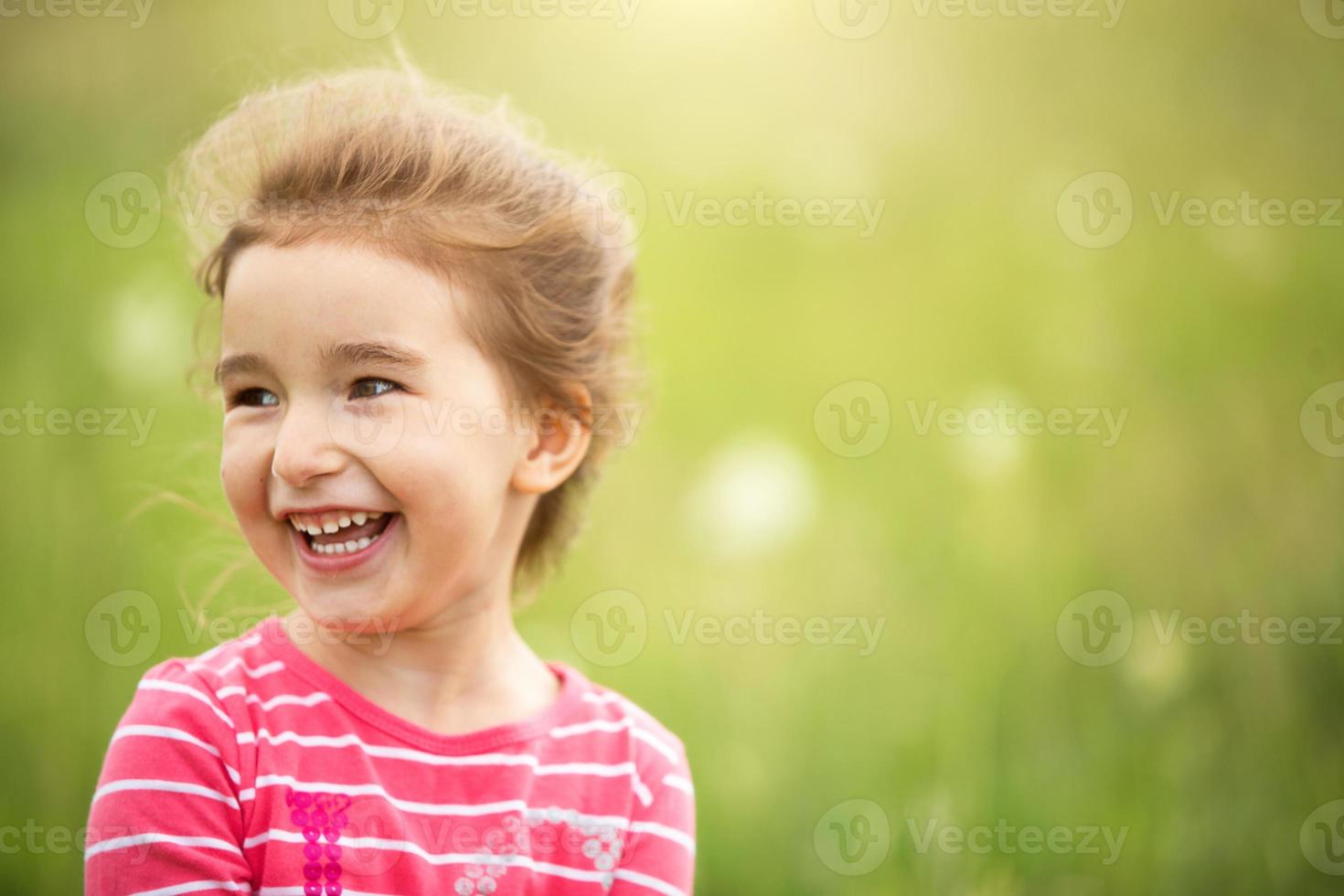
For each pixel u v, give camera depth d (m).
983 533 4.68
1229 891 3.96
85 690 4.12
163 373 4.77
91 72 6.86
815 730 4.22
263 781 2.27
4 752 3.98
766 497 4.71
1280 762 4.25
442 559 2.32
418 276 2.33
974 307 6.06
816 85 7.25
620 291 2.92
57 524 4.42
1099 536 4.99
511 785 2.41
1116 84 7.32
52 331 5.12
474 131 2.62
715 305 6.22
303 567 2.31
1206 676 4.52
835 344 6.02
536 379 2.53
